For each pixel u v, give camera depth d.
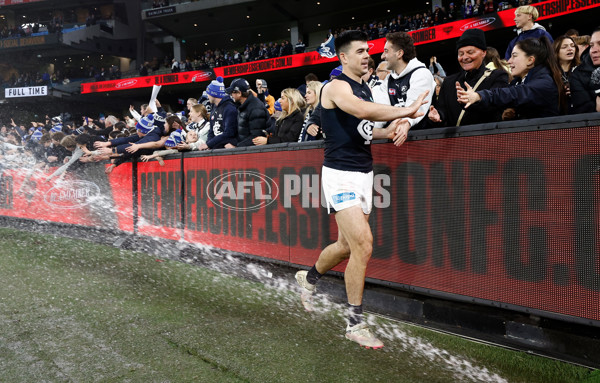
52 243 5.01
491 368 1.90
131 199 4.88
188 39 29.34
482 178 2.12
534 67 2.23
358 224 2.18
